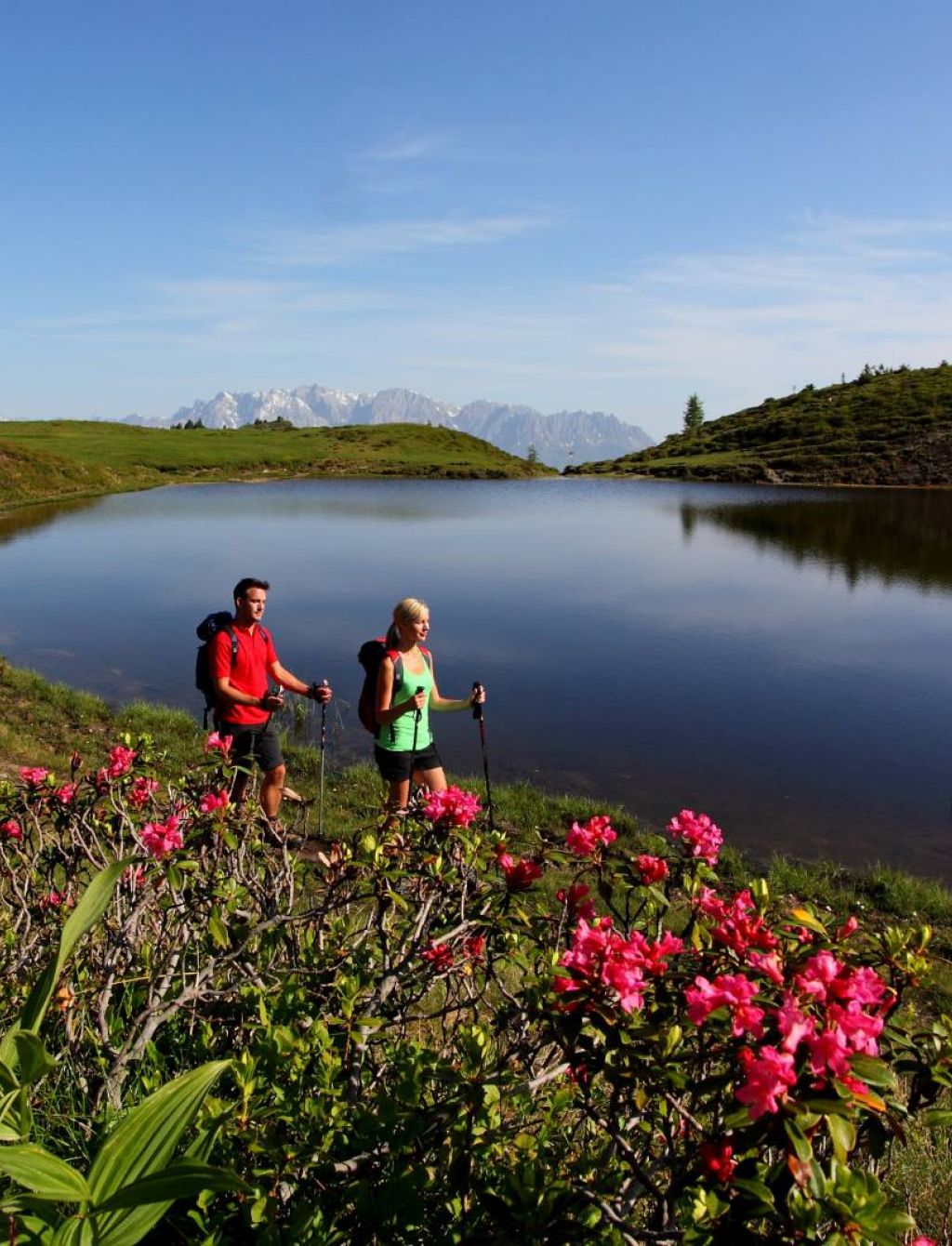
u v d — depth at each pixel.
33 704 14.19
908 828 11.09
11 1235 2.00
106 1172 1.94
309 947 3.43
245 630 7.27
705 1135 2.06
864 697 17.11
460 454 138.75
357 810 10.20
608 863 3.16
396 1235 2.28
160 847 3.28
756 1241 1.84
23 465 74.75
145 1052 3.14
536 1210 2.02
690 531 52.25
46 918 3.68
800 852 10.27
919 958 2.50
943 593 30.42
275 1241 2.12
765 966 2.07
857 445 114.25
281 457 115.25
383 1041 3.14
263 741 7.36
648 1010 2.22
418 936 3.21
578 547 43.53
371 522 55.75
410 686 7.29
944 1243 3.05
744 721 15.53
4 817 3.94
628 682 18.20
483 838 3.56
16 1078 2.11
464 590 29.94
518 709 16.05
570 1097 2.80
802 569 36.19
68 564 35.22
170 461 102.94
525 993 2.36
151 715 13.93
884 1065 1.79
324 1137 2.39
